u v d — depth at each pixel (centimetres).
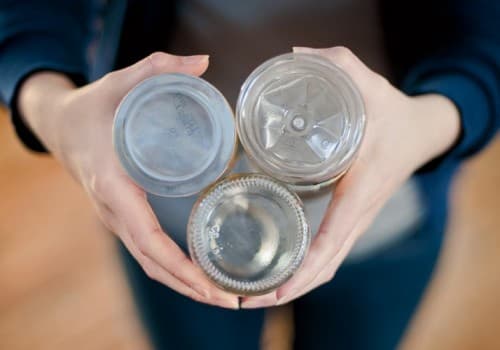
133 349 112
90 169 44
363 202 44
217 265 41
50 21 59
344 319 67
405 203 61
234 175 42
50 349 112
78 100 45
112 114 44
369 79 44
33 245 115
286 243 41
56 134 47
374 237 62
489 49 56
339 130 42
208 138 42
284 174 41
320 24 57
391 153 45
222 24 56
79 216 116
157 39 57
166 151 42
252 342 70
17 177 117
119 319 112
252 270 41
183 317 68
